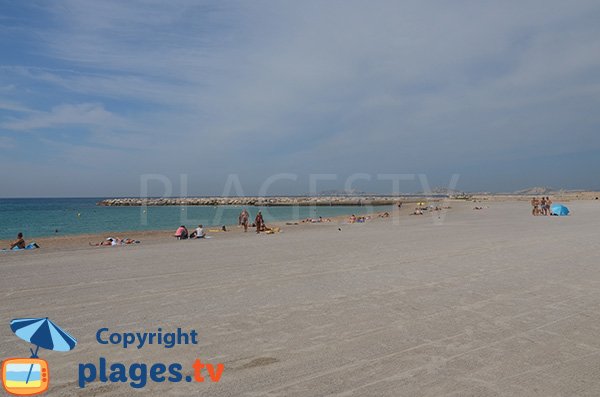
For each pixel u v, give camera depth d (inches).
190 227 1331.2
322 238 738.2
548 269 382.3
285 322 238.2
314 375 168.4
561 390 153.6
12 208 3336.6
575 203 2305.6
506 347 195.3
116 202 3804.1
